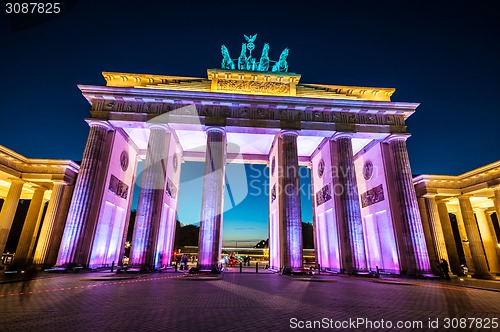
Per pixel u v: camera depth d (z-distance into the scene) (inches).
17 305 473.7
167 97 1457.9
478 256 1544.0
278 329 346.3
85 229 1285.7
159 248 1459.2
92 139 1385.3
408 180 1462.8
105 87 1424.7
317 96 1619.1
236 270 1593.3
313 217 1916.8
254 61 1785.2
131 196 1795.0
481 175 1539.1
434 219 1601.9
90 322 366.3
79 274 1103.6
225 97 1477.6
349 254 1347.2
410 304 542.9
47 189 1723.7
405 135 1530.5
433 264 1416.1
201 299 563.8
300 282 938.7
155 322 370.6
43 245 1425.9
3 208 1493.6
